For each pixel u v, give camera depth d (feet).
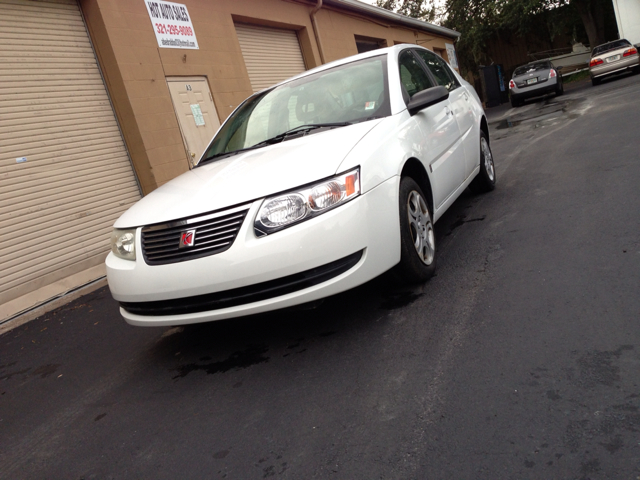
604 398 6.28
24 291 20.15
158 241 9.47
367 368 8.45
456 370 7.70
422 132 12.10
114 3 25.29
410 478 5.78
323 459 6.50
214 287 8.97
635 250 10.12
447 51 86.89
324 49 45.83
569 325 8.09
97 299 18.31
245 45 36.68
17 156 20.85
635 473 5.10
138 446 7.97
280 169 9.46
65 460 8.11
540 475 5.38
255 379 9.11
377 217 9.44
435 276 11.58
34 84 22.02
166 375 10.32
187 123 28.96
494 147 30.01
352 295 11.65
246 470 6.68
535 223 13.52
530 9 86.17
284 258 8.73
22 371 12.90
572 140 24.49
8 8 21.53
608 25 99.40
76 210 22.90
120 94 25.38
